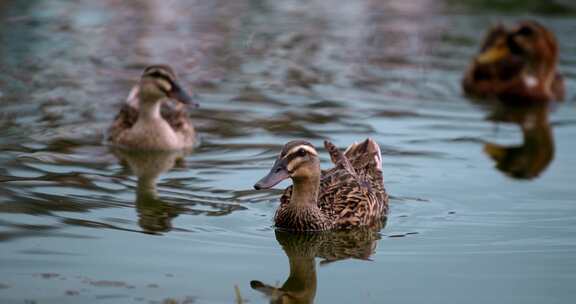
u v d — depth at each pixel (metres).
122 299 10.41
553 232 13.07
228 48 25.86
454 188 15.11
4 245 11.91
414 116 19.88
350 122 19.02
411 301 10.64
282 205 13.54
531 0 32.91
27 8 29.70
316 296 10.80
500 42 23.23
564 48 27.39
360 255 12.26
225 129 18.47
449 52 26.53
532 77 22.69
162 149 17.33
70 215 13.20
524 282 11.22
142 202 14.01
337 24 29.78
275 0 33.84
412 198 14.64
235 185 15.06
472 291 10.95
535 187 15.24
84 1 31.50
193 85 21.88
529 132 19.22
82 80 21.75
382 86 22.47
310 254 12.30
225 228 13.09
